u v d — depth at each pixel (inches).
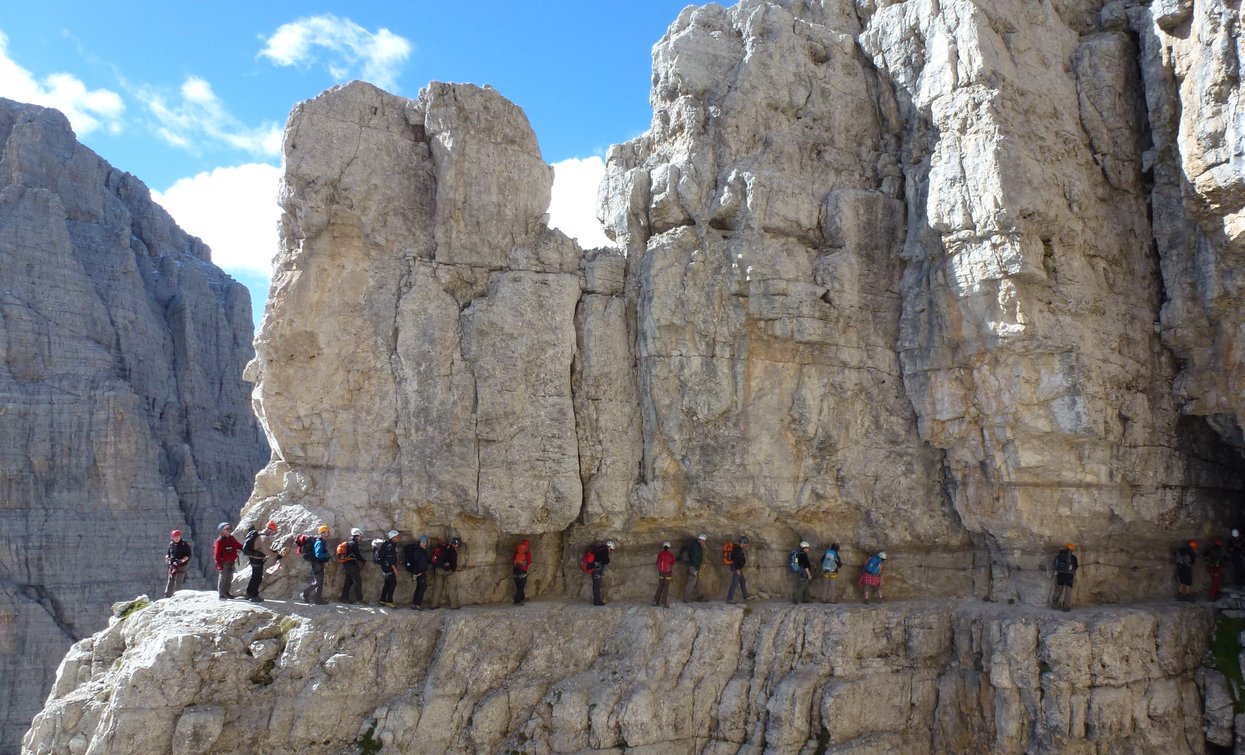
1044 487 1021.2
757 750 965.2
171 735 852.6
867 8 1277.1
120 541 2775.6
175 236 4003.4
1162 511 1053.2
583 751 941.8
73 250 3137.3
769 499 1093.1
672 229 1147.9
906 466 1111.6
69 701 882.1
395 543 1026.7
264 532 1048.2
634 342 1147.3
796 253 1115.3
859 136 1212.5
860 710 979.3
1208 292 986.1
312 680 910.4
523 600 1072.2
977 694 983.0
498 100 1132.5
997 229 965.2
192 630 904.9
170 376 3398.1
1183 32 1003.9
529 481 1058.1
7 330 2842.0
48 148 3309.5
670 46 1244.5
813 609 1035.9
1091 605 1038.4
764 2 1286.9
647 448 1116.5
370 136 1093.8
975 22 1003.3
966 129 1002.7
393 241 1093.8
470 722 938.7
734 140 1174.3
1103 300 1024.9
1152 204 1072.2
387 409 1060.5
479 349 1072.8
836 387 1106.7
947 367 1066.1
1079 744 909.8
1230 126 901.2
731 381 1097.4
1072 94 1085.1
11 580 2576.3
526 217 1141.1
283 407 1066.7
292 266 1071.0
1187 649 999.6
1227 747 950.4
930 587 1121.4
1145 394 1047.6
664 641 1012.5
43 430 2783.0
